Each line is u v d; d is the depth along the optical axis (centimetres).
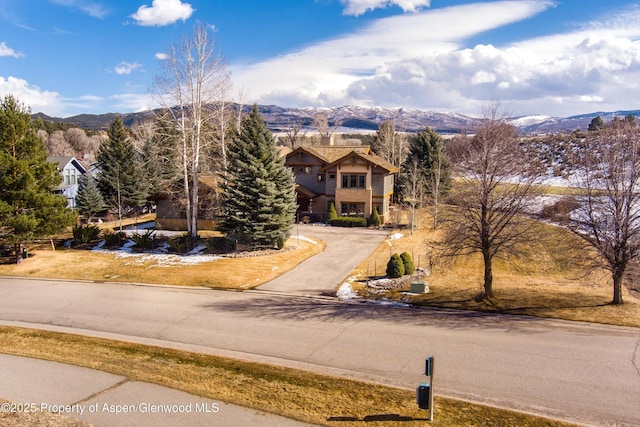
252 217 3341
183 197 4097
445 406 1131
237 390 1227
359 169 4666
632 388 1239
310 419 1068
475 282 2427
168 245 3569
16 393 1212
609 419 1077
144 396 1193
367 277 2608
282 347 1608
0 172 2936
